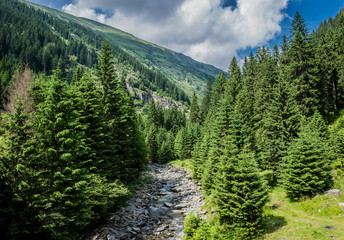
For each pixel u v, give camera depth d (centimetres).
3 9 17688
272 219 1538
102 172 2183
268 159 2706
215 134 3020
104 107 2739
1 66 7225
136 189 3191
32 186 1316
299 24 4003
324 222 1348
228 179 1523
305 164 1873
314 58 3934
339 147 2344
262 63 6650
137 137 3400
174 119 12188
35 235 1297
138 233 1889
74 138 1548
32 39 16588
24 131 1327
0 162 1214
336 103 4294
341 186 1770
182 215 2372
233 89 4672
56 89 1531
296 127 2603
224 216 1495
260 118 3978
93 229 1781
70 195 1396
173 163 7406
